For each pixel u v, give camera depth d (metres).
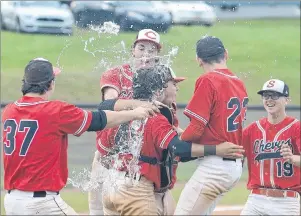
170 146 9.77
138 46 11.02
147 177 9.99
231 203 15.52
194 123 9.85
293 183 11.27
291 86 29.28
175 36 29.19
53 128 9.12
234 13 44.12
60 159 9.33
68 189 16.52
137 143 9.97
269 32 38.75
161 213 10.45
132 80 10.30
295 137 11.16
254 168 11.48
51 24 34.06
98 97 24.75
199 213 10.36
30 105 9.22
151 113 9.52
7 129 9.26
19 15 34.75
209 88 9.91
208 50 10.20
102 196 10.66
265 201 11.40
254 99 26.66
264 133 11.34
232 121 10.10
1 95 25.75
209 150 9.93
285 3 45.97
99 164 11.03
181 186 16.42
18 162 9.17
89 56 27.69
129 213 10.05
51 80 9.38
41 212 9.26
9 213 9.37
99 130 9.34
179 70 25.14
